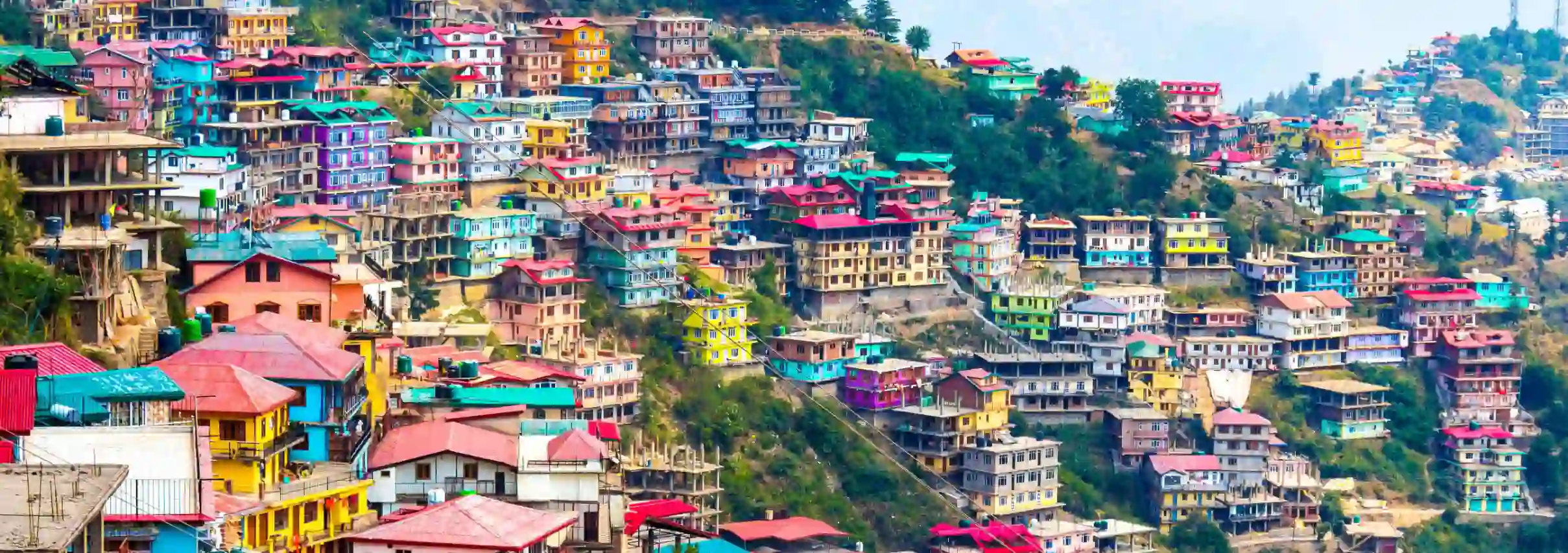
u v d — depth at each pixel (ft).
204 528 330.13
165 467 328.49
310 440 421.59
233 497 384.06
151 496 321.93
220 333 448.65
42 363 373.20
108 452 328.90
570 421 482.28
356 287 527.40
